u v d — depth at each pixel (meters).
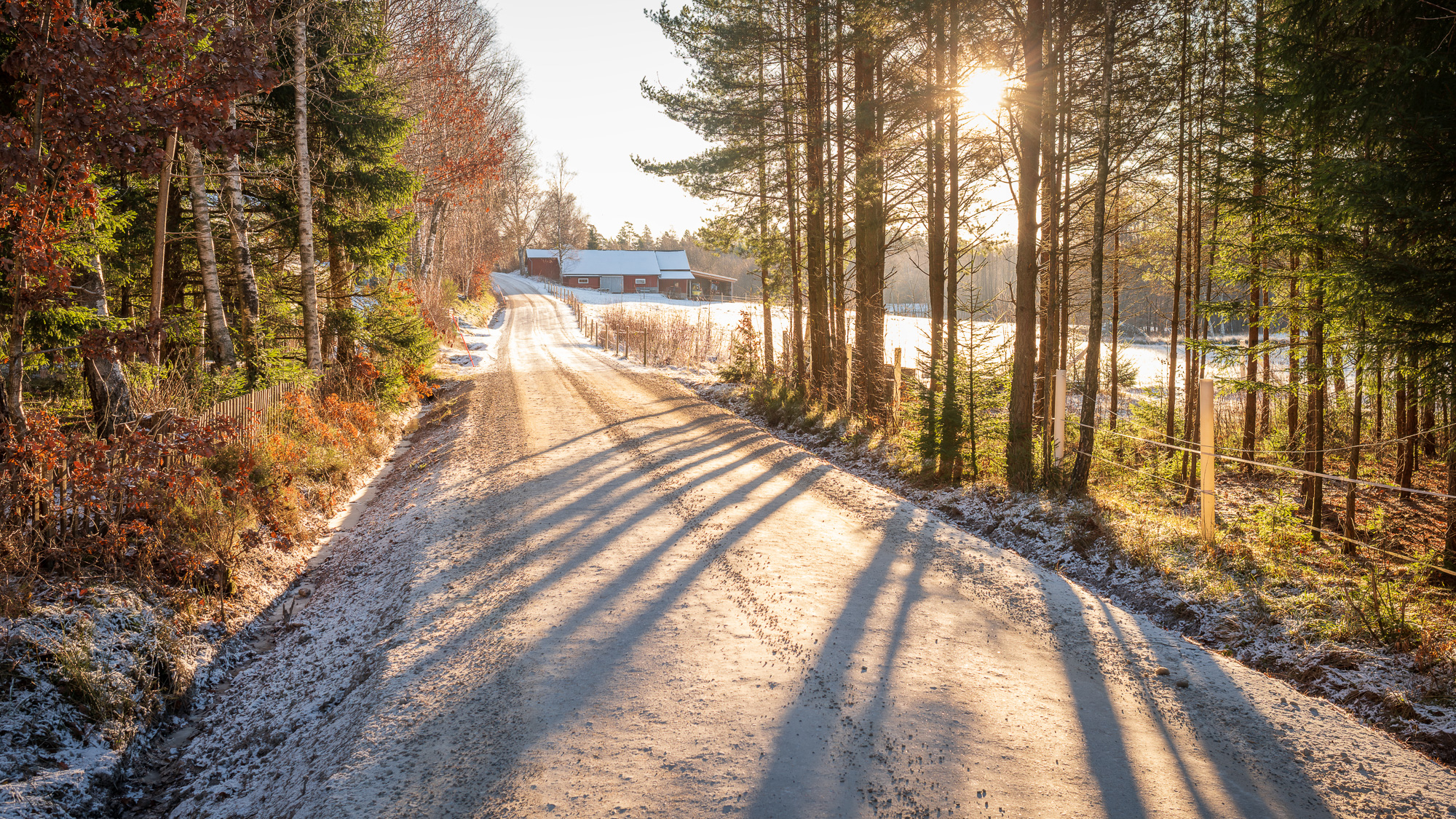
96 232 8.89
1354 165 6.70
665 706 4.55
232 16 9.97
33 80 5.59
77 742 4.62
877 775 3.80
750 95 16.97
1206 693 4.71
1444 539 9.58
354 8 16.88
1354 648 5.43
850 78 16.75
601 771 3.87
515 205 78.75
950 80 12.96
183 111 5.82
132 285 15.52
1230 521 9.02
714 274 105.69
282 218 16.66
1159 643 5.50
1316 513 9.62
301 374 14.55
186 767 4.81
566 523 8.78
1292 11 7.39
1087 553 7.92
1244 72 12.17
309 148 16.66
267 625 7.03
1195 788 3.67
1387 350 7.20
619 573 7.03
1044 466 10.55
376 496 11.65
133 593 6.14
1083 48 13.77
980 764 3.90
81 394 10.08
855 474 13.07
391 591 7.09
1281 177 8.93
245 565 7.61
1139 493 11.96
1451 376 6.68
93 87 5.65
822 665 5.08
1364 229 7.46
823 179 17.59
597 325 47.56
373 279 24.03
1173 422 14.84
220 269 16.81
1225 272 10.80
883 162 15.96
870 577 6.93
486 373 27.42
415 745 4.18
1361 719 4.70
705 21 16.33
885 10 12.45
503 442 14.41
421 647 5.56
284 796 4.04
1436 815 3.45
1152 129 13.57
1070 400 22.81
